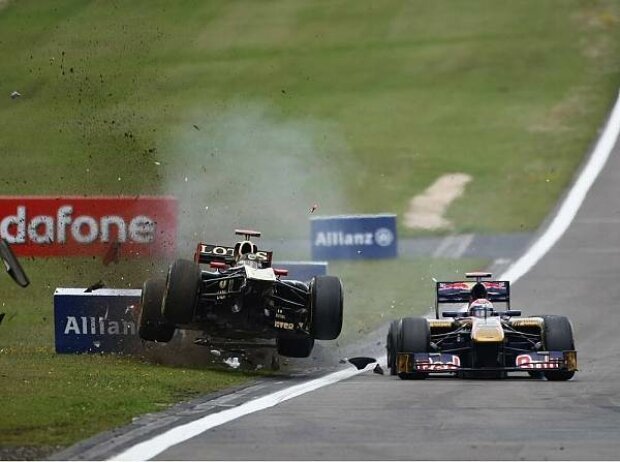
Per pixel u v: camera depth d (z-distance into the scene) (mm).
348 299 103188
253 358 70000
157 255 105438
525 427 45594
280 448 40844
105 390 54125
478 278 68438
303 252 125062
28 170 140000
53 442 41656
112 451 40000
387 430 44844
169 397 53625
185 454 39562
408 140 181875
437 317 67938
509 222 139125
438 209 146875
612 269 112500
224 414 48719
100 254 106062
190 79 197625
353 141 180250
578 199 148250
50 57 186250
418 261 121250
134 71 190375
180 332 69938
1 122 160000
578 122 190250
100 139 155250
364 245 122438
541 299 100250
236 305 62812
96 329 70438
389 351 66188
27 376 58344
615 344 80375
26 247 106938
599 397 54969
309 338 66438
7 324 87250
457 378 64500
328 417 48188
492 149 176500
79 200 106312
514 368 62031
